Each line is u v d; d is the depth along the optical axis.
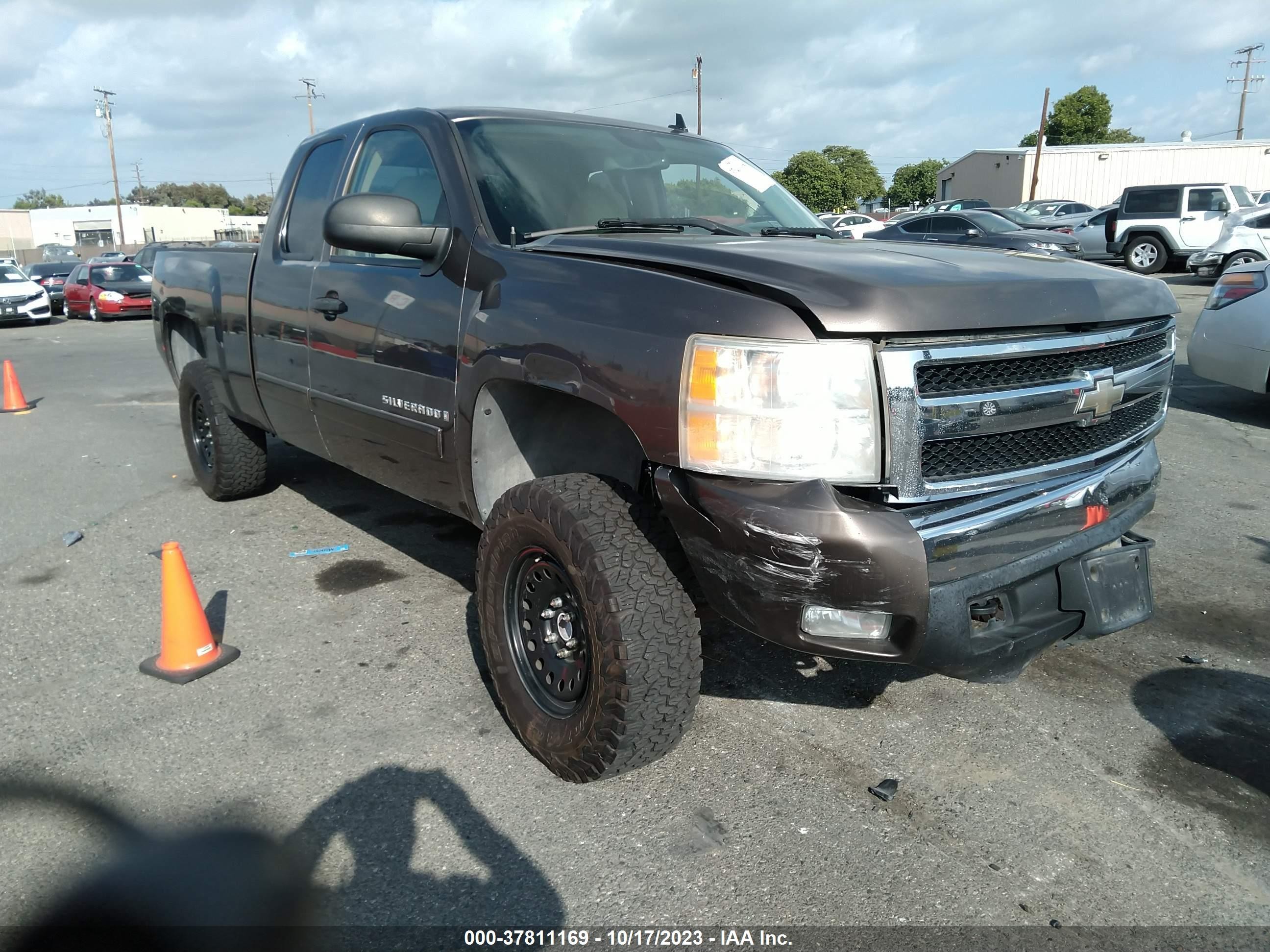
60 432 8.14
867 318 2.19
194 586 3.80
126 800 2.69
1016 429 2.42
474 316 2.98
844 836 2.55
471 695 3.31
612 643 2.46
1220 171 38.12
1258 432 7.11
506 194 3.27
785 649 3.66
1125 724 3.12
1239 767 2.88
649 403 2.39
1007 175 42.03
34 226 80.31
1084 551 2.61
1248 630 3.81
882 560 2.19
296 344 4.05
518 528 2.74
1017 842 2.53
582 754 2.63
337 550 4.82
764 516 2.22
